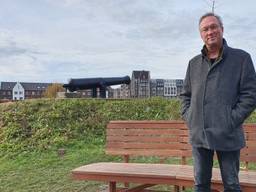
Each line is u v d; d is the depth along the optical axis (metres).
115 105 12.94
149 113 12.73
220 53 4.37
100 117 12.20
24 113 12.25
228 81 4.31
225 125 4.25
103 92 15.32
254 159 5.89
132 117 12.47
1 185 7.55
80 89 15.36
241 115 4.25
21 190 7.18
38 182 7.66
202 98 4.38
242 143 4.37
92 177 5.57
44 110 12.35
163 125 6.56
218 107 4.29
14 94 54.28
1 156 10.06
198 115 4.40
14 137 11.06
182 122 6.45
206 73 4.40
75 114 12.23
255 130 5.94
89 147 10.55
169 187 7.09
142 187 6.09
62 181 7.68
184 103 4.70
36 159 9.61
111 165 6.01
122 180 5.43
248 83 4.30
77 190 7.10
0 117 12.21
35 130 11.36
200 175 4.50
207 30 4.39
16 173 8.45
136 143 6.66
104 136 11.27
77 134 11.21
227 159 4.35
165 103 13.34
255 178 5.00
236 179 4.38
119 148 6.75
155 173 5.36
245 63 4.32
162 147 6.51
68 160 9.36
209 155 4.48
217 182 4.83
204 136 4.35
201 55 4.51
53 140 10.75
